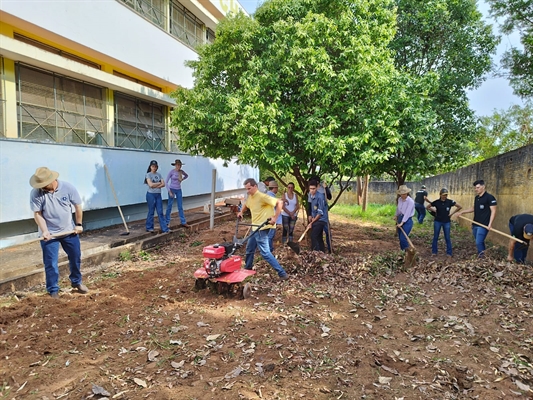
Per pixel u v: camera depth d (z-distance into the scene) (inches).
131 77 455.2
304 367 131.9
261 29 299.6
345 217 611.2
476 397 115.9
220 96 293.0
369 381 124.5
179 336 157.2
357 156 275.4
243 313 181.8
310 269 247.4
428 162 397.1
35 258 244.2
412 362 137.1
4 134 289.7
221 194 676.7
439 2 415.8
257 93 277.3
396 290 220.7
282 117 281.3
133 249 303.7
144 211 447.2
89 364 135.1
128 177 399.5
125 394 115.8
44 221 192.7
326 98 276.7
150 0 459.8
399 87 307.6
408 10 436.8
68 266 243.6
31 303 190.4
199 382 122.3
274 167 282.7
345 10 302.2
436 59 450.3
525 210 321.1
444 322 175.2
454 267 254.4
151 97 451.5
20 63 301.4
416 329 167.5
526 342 153.6
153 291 217.8
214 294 209.2
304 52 271.7
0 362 137.3
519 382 123.3
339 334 160.6
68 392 117.6
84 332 161.8
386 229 491.2
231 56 299.4
